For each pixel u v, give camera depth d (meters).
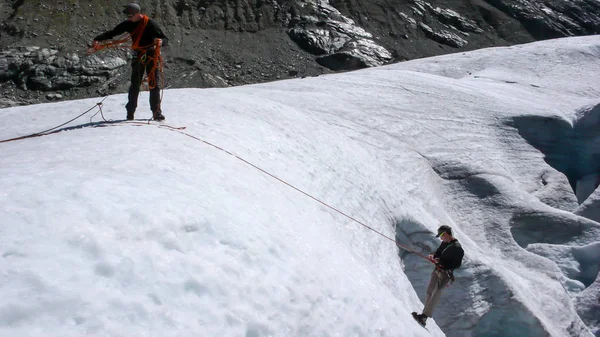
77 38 64.62
